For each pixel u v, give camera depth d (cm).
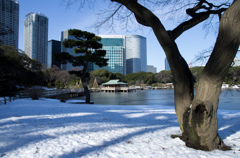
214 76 306
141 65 16388
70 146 347
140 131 491
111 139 403
